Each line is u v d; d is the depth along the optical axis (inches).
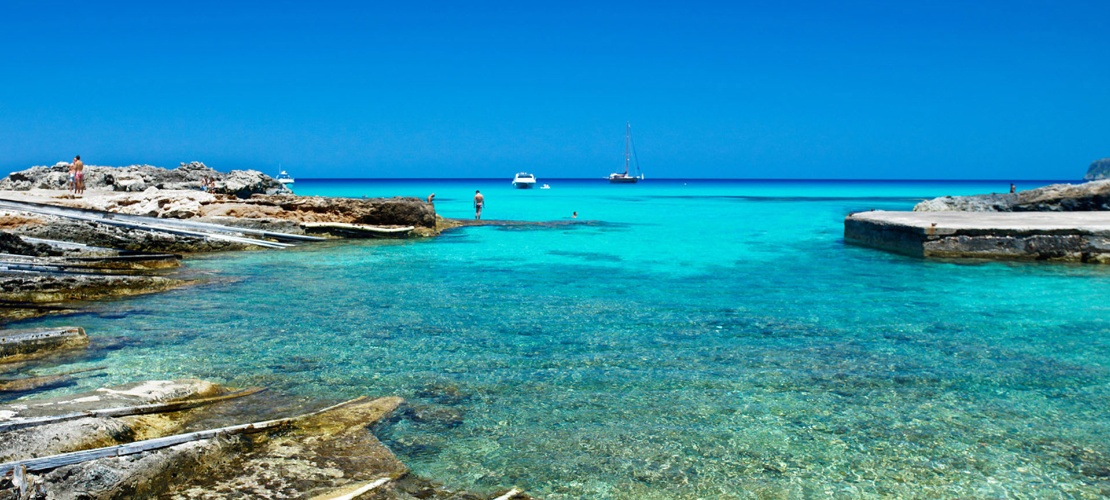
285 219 960.3
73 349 364.8
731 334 409.1
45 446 210.7
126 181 1504.7
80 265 578.9
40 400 257.9
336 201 1016.9
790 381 320.5
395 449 243.6
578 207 2118.6
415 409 281.9
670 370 336.5
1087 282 589.9
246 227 933.2
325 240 949.2
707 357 359.6
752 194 3887.8
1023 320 446.9
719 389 309.4
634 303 504.7
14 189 1492.4
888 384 316.5
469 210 1930.4
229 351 364.8
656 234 1099.9
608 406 288.0
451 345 381.1
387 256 789.9
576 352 367.9
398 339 393.7
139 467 201.6
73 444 215.6
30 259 558.9
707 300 516.1
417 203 1038.4
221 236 840.3
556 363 347.3
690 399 296.5
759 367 342.3
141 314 455.2
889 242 829.2
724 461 237.8
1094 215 893.8
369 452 235.5
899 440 254.8
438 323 436.1
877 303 503.5
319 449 235.5
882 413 280.8
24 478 190.4
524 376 326.0
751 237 1050.7
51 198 1040.8
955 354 365.7
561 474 227.5
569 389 308.5
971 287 568.7
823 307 490.0
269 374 324.8
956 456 242.2
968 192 4857.3
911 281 601.3
